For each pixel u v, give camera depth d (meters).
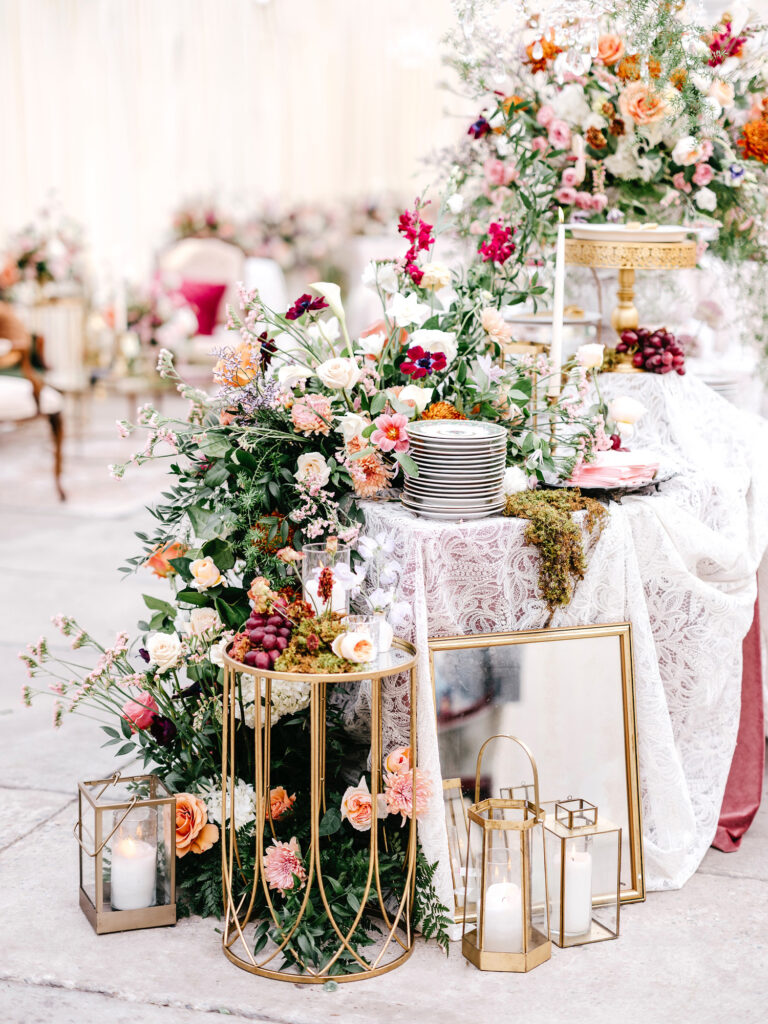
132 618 4.86
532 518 2.69
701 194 3.63
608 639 2.84
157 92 10.84
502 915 2.49
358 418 2.70
